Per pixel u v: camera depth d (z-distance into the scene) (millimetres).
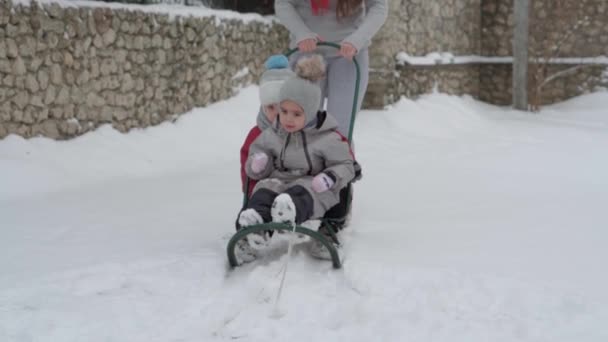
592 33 12898
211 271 3227
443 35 12297
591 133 9516
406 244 3695
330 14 4012
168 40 7906
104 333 2607
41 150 6254
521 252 3564
